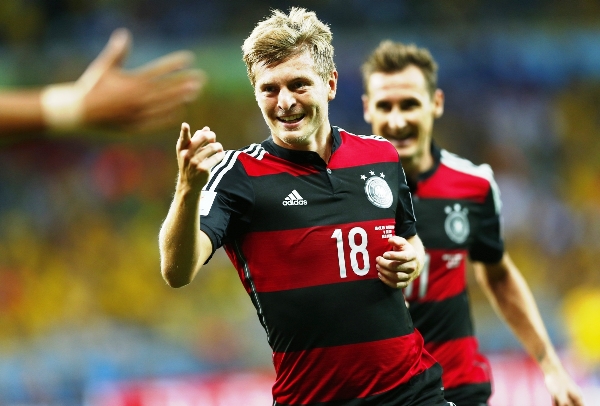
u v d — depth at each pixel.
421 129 16.72
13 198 54.78
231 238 11.80
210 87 52.91
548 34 56.34
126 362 44.38
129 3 60.84
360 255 11.70
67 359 44.44
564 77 56.81
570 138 59.97
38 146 55.34
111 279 52.22
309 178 11.80
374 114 16.97
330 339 11.48
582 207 58.12
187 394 33.84
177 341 46.19
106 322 49.50
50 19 60.53
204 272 50.28
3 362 43.84
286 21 11.39
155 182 56.31
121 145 56.41
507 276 17.81
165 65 7.19
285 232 11.58
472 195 17.03
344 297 11.52
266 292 11.60
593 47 56.34
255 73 11.41
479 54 55.53
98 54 52.88
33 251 53.22
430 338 16.22
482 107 58.88
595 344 41.81
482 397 16.59
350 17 61.69
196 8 61.22
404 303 12.17
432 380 12.21
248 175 11.67
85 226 54.53
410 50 17.05
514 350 41.78
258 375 35.44
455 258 16.64
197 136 9.80
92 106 6.96
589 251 55.72
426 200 16.73
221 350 45.59
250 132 58.06
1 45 58.84
